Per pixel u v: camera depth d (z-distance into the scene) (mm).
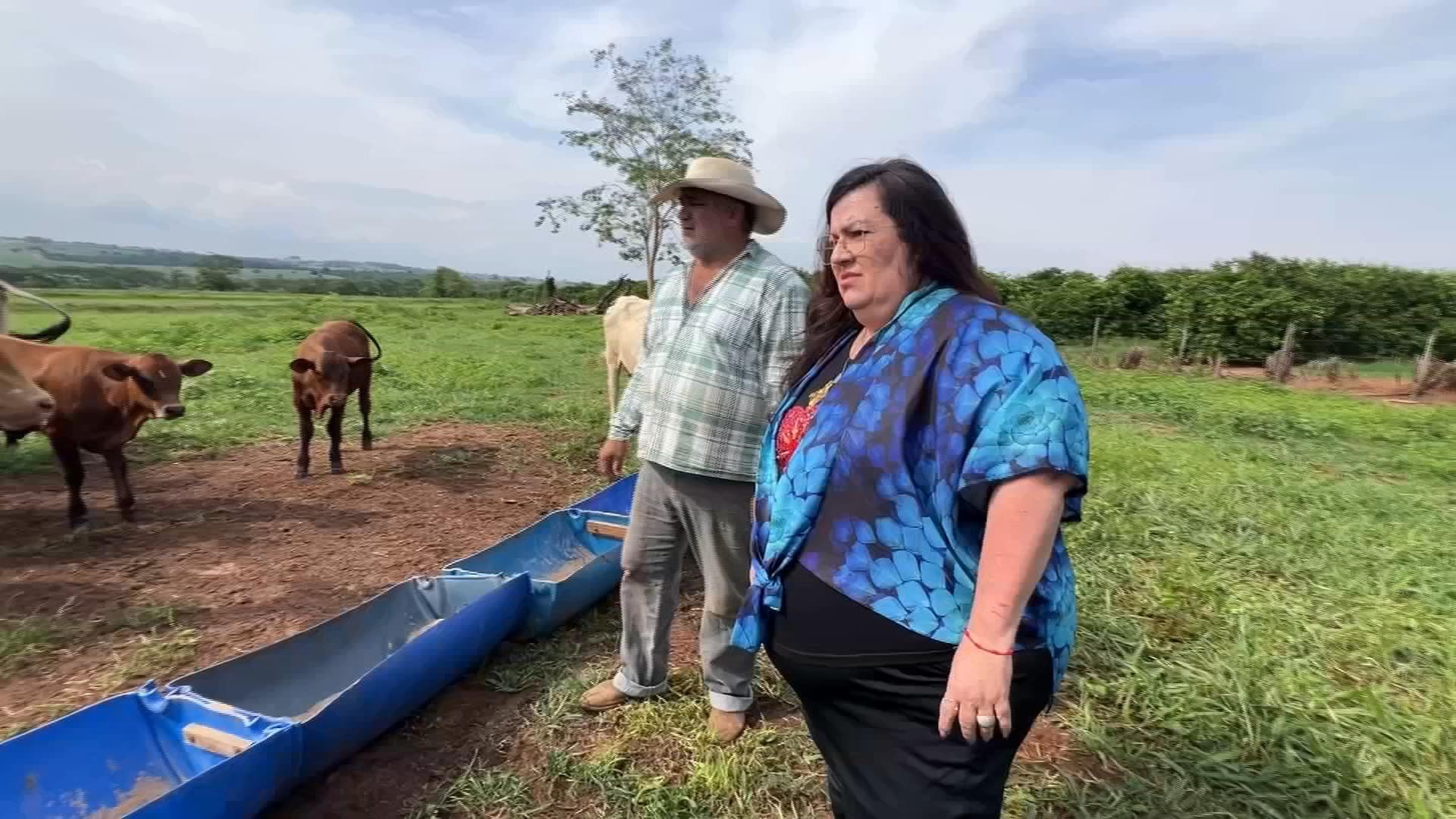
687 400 3320
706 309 3332
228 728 2883
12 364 5355
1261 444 11273
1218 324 25750
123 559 5348
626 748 3418
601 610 4734
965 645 1636
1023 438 1584
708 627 3498
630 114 22328
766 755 3344
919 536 1768
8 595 4699
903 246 1871
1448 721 3553
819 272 2242
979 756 1792
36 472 7301
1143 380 19500
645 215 23109
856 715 1921
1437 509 7668
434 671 3541
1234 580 5305
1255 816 2984
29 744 2674
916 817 1844
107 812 2773
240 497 6758
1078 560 5488
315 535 5918
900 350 1806
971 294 1870
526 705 3730
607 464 3904
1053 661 1790
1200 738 3438
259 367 14031
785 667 1997
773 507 2037
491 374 14086
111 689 3783
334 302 42938
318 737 2938
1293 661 4082
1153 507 6863
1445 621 4664
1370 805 3057
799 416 2098
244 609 4672
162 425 9102
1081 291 31062
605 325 9195
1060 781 3189
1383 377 22297
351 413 10336
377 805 3068
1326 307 25359
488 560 4699
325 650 3715
